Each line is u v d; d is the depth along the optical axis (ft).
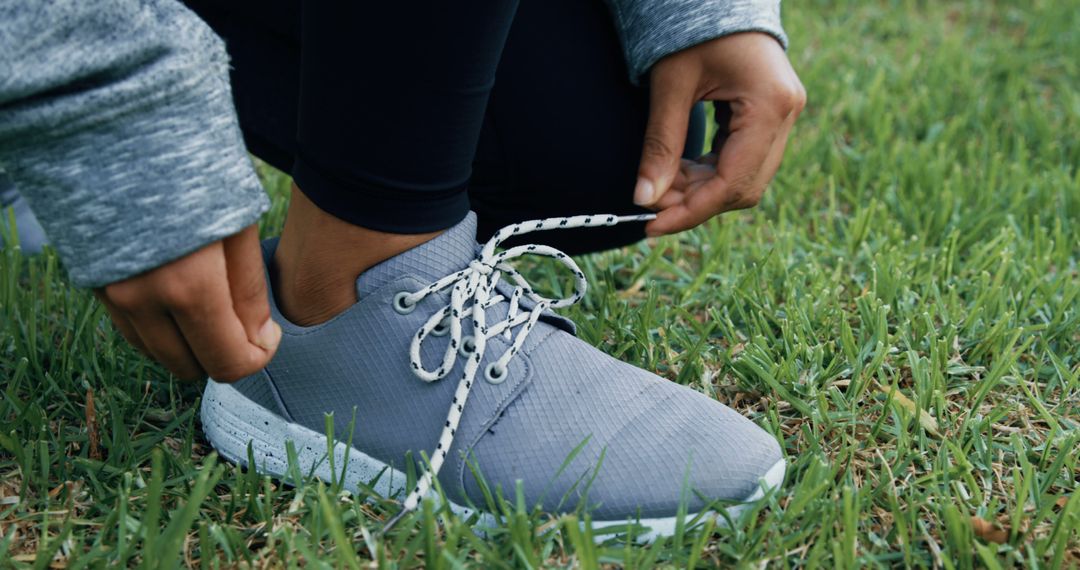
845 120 7.45
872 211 5.42
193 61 2.42
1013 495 3.41
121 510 2.95
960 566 2.98
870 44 9.07
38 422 3.55
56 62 2.27
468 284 3.30
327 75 2.85
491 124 3.85
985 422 3.74
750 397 4.07
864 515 3.22
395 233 3.14
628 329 4.40
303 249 3.23
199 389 3.98
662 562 3.03
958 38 8.92
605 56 3.85
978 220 5.61
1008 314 4.25
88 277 2.45
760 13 3.59
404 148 2.93
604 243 4.44
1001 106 7.59
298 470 3.32
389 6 2.69
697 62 3.64
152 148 2.38
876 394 4.00
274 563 2.99
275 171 6.19
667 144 3.77
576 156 3.92
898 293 4.80
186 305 2.53
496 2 2.78
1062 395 4.00
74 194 2.38
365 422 3.33
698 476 3.14
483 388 3.25
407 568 2.93
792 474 3.47
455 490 3.20
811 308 4.52
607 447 3.19
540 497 3.13
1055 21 9.41
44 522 2.99
